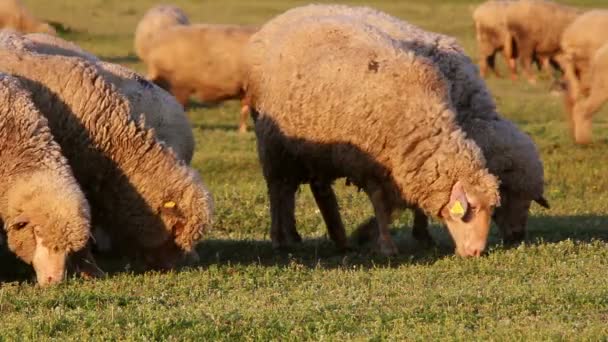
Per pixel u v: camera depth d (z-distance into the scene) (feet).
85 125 72.79
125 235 73.77
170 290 64.18
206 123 175.01
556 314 57.31
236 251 84.53
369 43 80.59
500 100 194.18
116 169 72.84
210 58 161.89
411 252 83.66
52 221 65.31
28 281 70.03
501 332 53.26
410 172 79.05
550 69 235.81
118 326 54.34
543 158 136.15
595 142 147.43
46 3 299.58
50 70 73.46
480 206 78.43
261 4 306.76
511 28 230.27
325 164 82.53
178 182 72.84
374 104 78.69
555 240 87.71
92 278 68.13
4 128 66.69
